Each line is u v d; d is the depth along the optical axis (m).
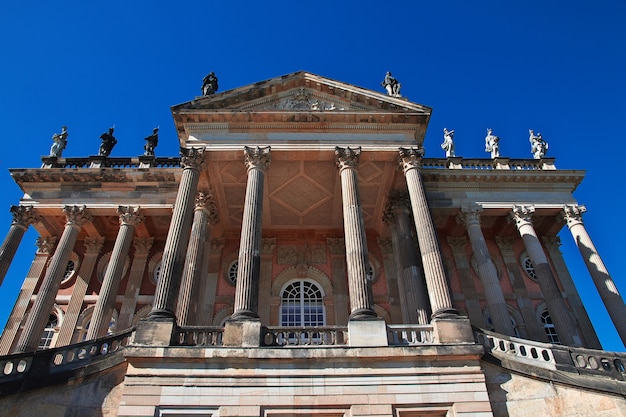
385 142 23.53
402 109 24.20
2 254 25.77
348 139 23.59
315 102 25.05
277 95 25.08
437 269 18.89
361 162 24.22
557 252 31.42
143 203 28.33
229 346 16.06
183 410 15.05
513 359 16.56
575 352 16.64
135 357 15.62
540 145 32.03
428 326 17.53
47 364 15.70
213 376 15.59
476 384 15.75
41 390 15.12
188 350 15.83
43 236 30.81
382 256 30.38
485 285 25.48
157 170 28.83
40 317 23.36
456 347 16.27
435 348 16.23
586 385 15.63
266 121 23.70
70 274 30.14
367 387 15.62
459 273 29.89
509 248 31.50
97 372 15.95
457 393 15.56
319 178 26.22
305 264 30.16
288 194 27.66
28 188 28.77
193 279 22.28
